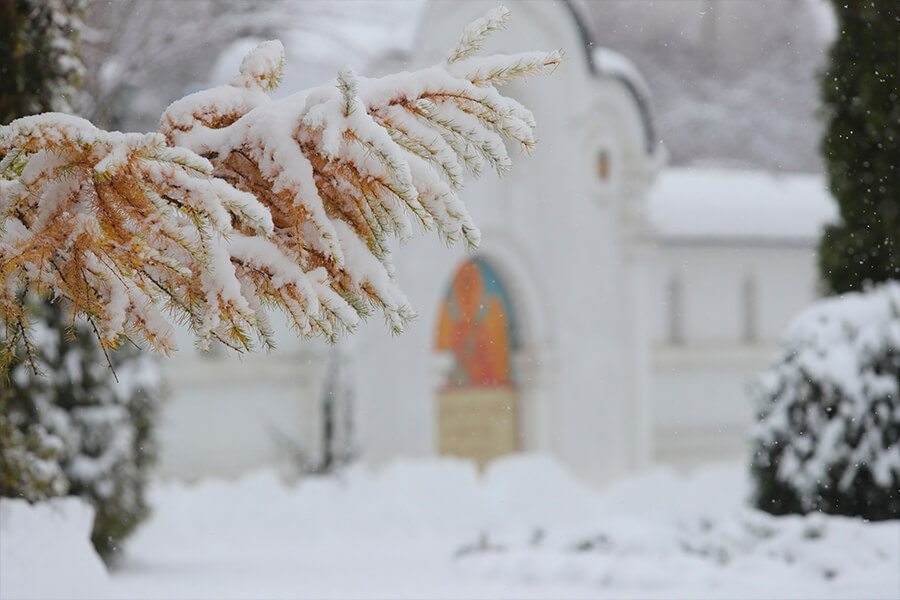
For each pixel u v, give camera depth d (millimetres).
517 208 27719
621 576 9047
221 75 24734
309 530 20875
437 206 4082
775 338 32094
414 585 9875
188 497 21438
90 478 13906
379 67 24609
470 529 21922
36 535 6617
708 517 10328
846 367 9766
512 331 28344
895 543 8766
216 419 24875
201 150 4160
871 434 9562
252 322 3963
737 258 31594
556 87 28016
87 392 14188
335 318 4207
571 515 23406
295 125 4078
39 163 3918
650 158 28969
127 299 4066
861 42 10523
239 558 15867
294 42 25172
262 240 4094
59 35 9320
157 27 24219
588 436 28609
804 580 8461
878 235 10516
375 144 3873
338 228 4180
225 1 24875
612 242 29062
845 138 10672
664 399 30531
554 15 27359
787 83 48781
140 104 30625
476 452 27578
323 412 25109
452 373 27406
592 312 28703
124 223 3967
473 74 4254
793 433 10125
